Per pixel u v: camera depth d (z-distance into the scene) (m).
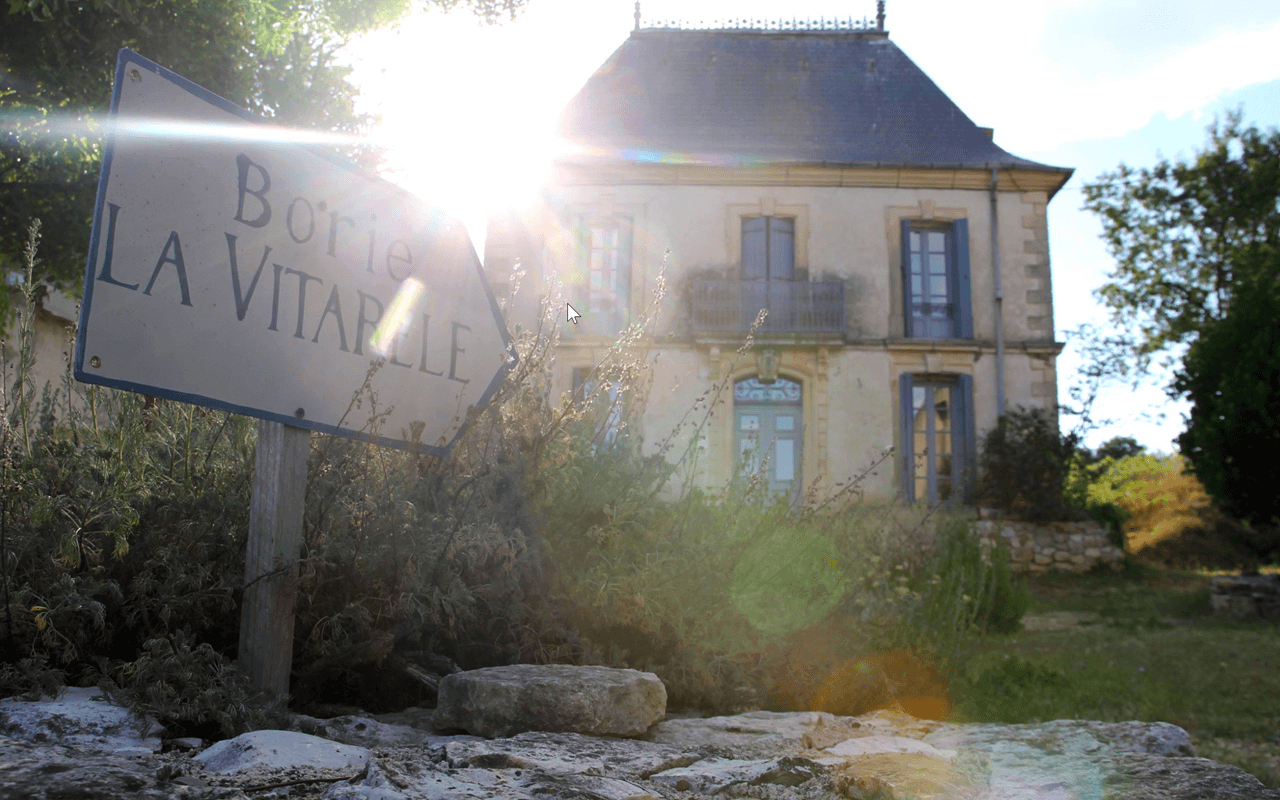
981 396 15.84
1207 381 11.23
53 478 2.34
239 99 9.55
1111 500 20.19
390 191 2.97
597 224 16.38
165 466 2.68
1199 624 9.67
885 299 16.14
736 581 3.49
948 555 7.54
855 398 15.77
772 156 16.70
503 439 3.29
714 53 18.59
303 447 2.52
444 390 3.11
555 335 3.72
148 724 1.91
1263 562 13.87
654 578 3.22
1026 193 16.45
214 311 2.33
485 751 1.97
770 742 2.49
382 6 10.63
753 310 15.93
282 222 2.55
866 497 15.45
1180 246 22.70
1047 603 12.23
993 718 4.12
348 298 2.76
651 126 17.28
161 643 2.08
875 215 16.39
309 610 2.60
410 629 2.74
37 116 8.34
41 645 2.13
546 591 3.18
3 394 2.20
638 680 2.53
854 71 18.44
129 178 2.15
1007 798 2.01
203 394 2.29
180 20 8.64
